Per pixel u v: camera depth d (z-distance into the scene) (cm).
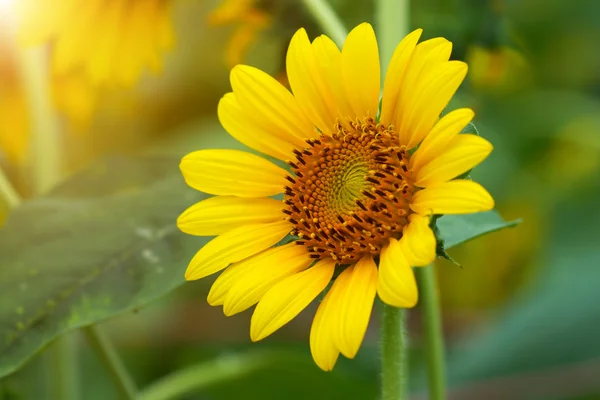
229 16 100
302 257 82
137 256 88
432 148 78
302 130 84
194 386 101
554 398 108
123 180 90
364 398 106
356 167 83
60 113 104
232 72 83
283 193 83
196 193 90
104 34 100
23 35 97
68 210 89
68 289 87
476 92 105
